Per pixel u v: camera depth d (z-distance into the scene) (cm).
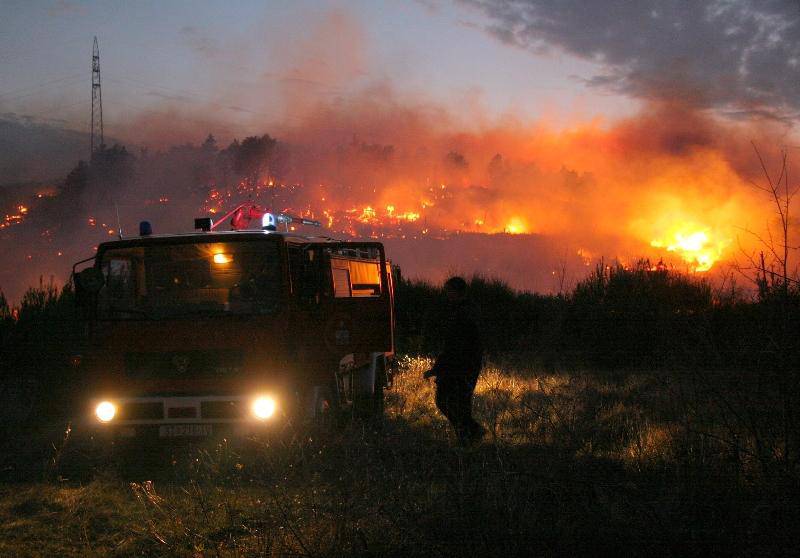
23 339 1159
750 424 462
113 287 793
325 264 848
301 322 805
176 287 787
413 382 1259
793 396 444
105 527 579
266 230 848
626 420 813
